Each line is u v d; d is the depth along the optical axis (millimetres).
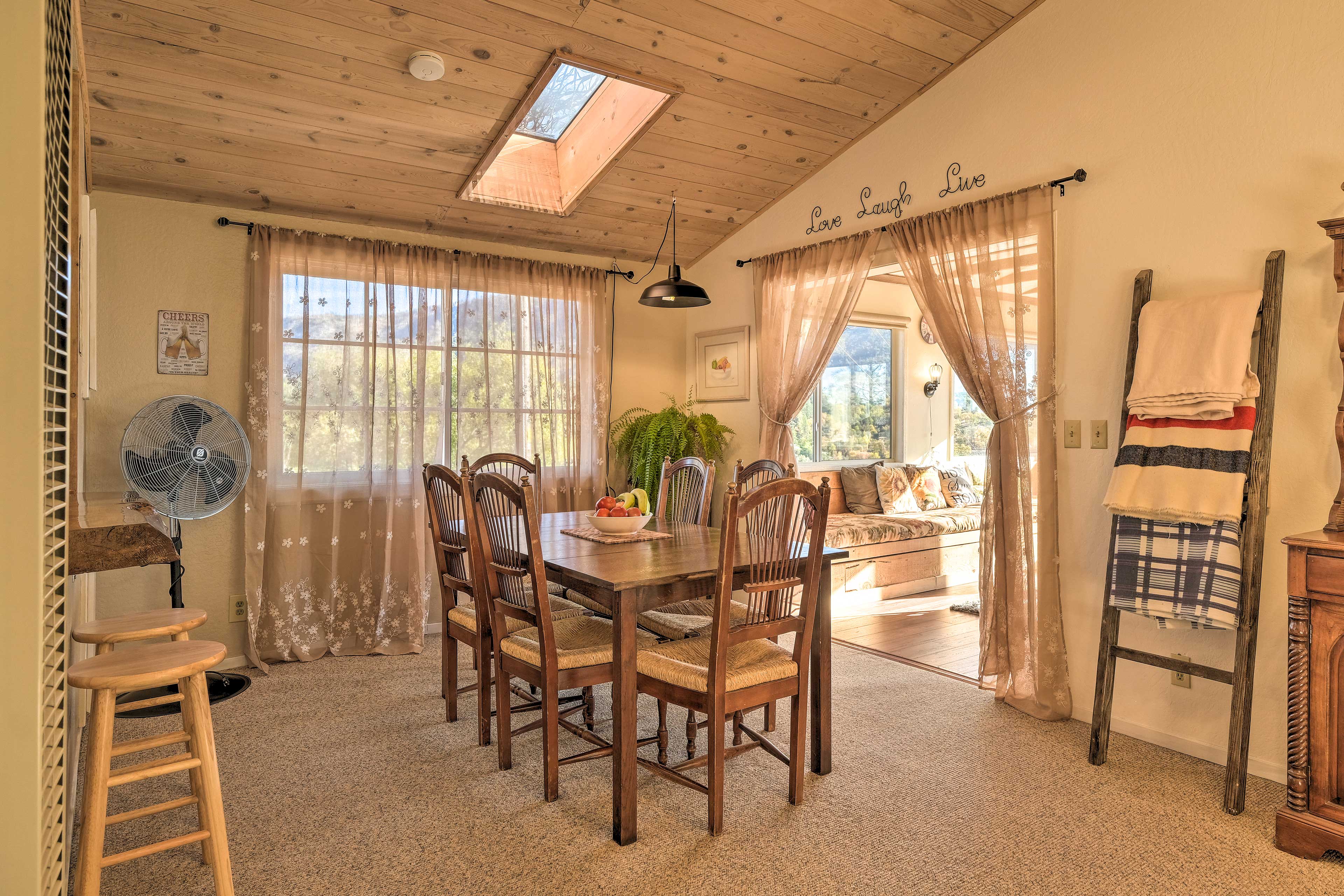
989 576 3453
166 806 1908
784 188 4617
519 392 4734
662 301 4051
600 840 2266
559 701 3354
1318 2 2559
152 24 2830
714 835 2285
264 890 2016
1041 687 3234
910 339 6840
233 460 3475
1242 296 2586
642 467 4945
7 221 1304
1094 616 3174
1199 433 2615
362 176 3912
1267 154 2676
